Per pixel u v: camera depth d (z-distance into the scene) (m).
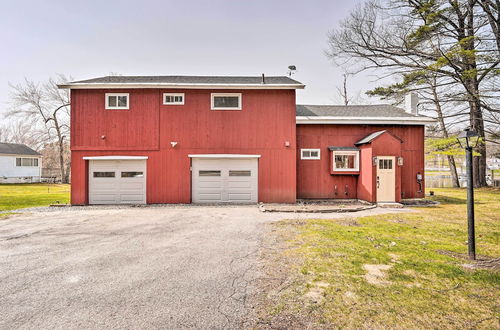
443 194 14.30
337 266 3.78
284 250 4.59
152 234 5.86
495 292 2.95
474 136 4.15
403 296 2.86
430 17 12.51
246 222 7.06
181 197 10.59
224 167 10.74
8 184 25.50
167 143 10.63
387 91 16.58
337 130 11.54
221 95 10.77
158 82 11.03
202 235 5.74
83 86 10.30
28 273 3.68
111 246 4.97
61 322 2.47
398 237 5.41
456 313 2.52
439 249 4.59
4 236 5.72
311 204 10.30
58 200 12.79
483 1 12.20
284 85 10.46
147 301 2.86
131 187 10.62
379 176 10.33
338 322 2.38
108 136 10.57
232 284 3.26
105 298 2.94
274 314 2.55
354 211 8.74
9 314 2.62
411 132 11.61
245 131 10.75
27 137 37.06
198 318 2.51
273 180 10.73
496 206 9.75
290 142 10.77
